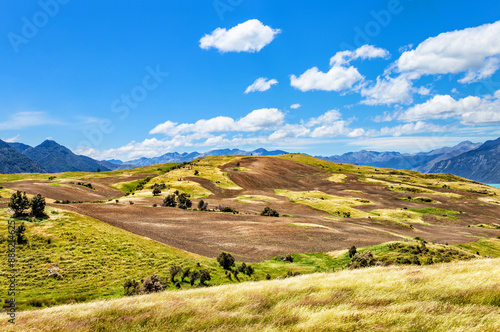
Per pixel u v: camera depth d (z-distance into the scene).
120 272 38.69
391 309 8.23
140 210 97.88
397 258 51.50
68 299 29.31
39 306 27.34
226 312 9.16
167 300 11.95
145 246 50.91
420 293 9.72
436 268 14.52
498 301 8.55
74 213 60.69
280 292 11.30
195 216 96.25
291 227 85.38
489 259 16.42
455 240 93.62
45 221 52.94
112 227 59.50
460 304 8.62
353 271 17.27
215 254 57.38
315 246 66.88
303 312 8.59
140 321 8.95
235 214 106.25
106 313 10.16
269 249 63.81
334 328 7.23
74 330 8.64
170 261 45.50
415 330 6.88
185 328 8.12
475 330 6.56
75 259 40.59
